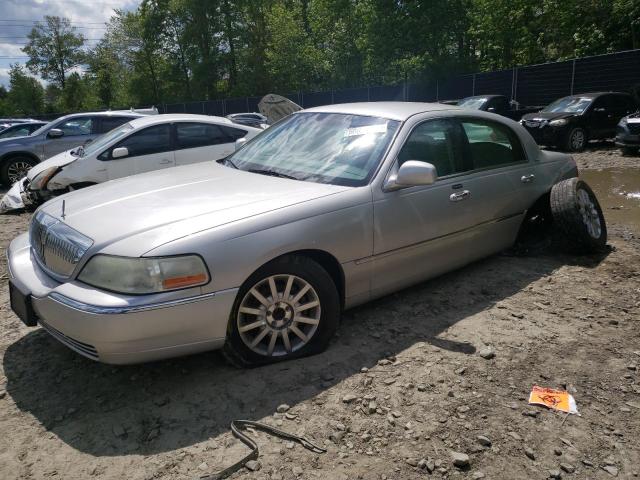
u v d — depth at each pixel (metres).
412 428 2.64
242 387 2.99
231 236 2.88
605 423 2.71
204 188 3.49
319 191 3.39
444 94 28.50
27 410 2.85
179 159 7.90
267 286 3.11
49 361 3.36
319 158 3.87
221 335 2.91
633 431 2.66
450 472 2.37
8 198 8.26
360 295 3.60
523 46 27.78
